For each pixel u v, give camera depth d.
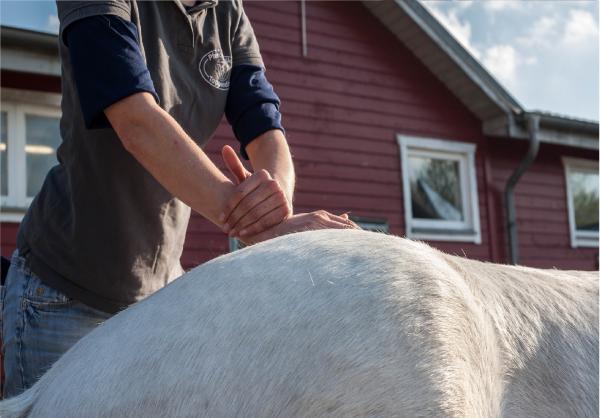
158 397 1.08
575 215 12.95
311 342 1.08
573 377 1.33
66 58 1.84
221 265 1.23
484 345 1.23
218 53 2.07
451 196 11.61
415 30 11.05
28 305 1.94
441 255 1.37
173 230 2.02
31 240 1.98
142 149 1.61
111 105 1.62
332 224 1.57
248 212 1.56
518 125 11.45
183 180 1.60
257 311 1.12
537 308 1.39
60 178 2.00
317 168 10.31
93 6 1.69
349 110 10.77
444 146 11.45
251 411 1.05
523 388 1.27
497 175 12.08
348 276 1.17
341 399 1.06
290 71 10.41
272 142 2.07
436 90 11.61
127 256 1.93
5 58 7.13
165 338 1.13
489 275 1.42
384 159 10.92
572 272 1.59
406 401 1.08
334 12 10.97
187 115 2.00
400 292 1.17
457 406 1.12
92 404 1.12
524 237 12.15
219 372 1.07
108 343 1.18
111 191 1.86
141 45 1.86
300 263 1.20
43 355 1.92
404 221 10.88
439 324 1.16
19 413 1.20
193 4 2.02
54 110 7.93
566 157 12.81
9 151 7.65
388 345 1.10
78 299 1.92
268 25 10.36
